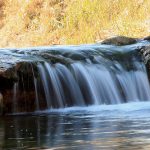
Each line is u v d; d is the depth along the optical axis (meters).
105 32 19.45
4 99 8.14
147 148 3.48
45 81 8.81
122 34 18.38
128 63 10.34
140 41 12.21
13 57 9.12
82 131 4.89
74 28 21.62
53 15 23.42
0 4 28.56
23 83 8.45
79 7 21.80
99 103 9.35
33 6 25.20
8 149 3.71
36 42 23.52
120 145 3.69
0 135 4.81
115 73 9.97
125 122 5.72
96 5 20.95
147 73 10.41
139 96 10.04
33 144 3.97
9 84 8.24
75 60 9.70
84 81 9.42
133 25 18.16
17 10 26.83
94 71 9.70
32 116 7.44
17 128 5.57
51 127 5.51
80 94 9.23
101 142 3.93
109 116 6.74
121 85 9.87
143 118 6.20
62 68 9.27
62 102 8.91
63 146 3.76
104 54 10.29
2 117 7.49
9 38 25.56
